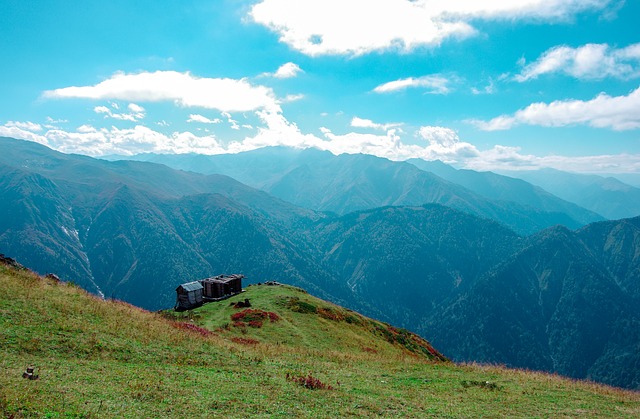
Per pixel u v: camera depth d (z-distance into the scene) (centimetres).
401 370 3541
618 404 2817
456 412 2362
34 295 3203
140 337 3077
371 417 2111
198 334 3759
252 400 2117
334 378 2944
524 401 2734
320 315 6384
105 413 1612
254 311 5750
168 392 2030
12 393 1614
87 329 2875
